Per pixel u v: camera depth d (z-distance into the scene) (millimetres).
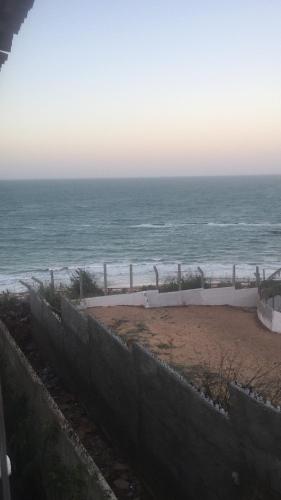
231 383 7246
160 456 8766
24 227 85938
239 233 74312
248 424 6773
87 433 11133
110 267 43688
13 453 8984
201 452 7641
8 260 53625
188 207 125688
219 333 15984
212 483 7453
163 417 8586
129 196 176000
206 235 72625
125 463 10016
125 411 10016
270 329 16500
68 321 12938
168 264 46375
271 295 18641
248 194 179125
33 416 8852
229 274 38500
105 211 116750
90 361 11633
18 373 10172
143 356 9117
